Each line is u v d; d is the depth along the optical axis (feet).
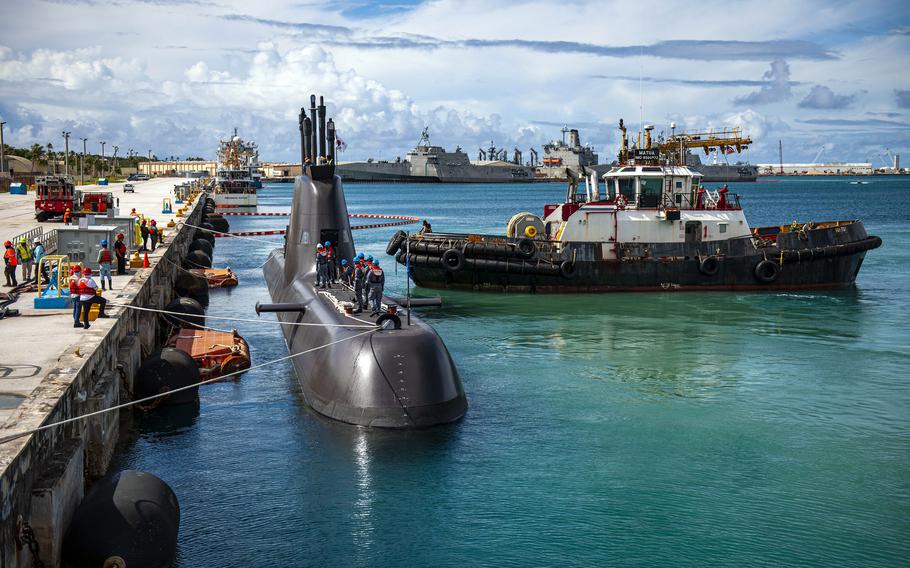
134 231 142.82
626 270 145.79
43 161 617.62
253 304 143.43
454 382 73.87
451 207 493.77
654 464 65.21
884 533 53.57
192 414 76.33
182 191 338.75
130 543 44.80
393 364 70.59
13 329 76.69
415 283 156.56
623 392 85.15
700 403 81.51
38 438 45.27
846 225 152.56
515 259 144.97
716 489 60.54
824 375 92.12
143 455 66.28
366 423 69.00
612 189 153.99
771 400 82.53
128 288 99.76
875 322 121.49
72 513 48.70
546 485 60.90
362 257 82.94
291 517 55.57
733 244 146.92
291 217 115.65
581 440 70.38
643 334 113.70
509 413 77.36
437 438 69.05
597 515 56.18
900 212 401.49
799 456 67.10
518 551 51.31
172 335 104.63
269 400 80.48
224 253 233.96
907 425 74.79
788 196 630.33
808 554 50.85
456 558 50.44
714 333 114.21
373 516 55.77
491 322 122.11
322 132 110.22
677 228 148.05
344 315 81.61
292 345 95.91
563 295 144.66
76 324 75.51
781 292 147.54
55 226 183.11
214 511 56.34
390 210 456.04
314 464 64.08
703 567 49.26
